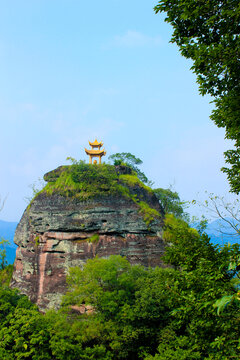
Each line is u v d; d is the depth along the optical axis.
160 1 11.10
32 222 56.00
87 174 56.91
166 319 34.38
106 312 34.25
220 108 11.49
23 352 27.72
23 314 30.80
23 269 55.34
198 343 10.19
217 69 10.29
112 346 31.31
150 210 55.31
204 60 10.15
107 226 52.47
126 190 57.38
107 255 50.19
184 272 10.59
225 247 9.11
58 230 53.56
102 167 59.69
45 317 31.77
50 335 29.19
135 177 62.38
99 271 35.94
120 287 36.53
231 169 12.19
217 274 8.88
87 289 34.72
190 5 10.28
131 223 53.03
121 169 63.25
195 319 9.75
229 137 11.86
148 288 34.41
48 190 57.75
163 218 56.97
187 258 10.71
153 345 34.38
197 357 20.33
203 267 9.43
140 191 59.50
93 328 31.55
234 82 10.71
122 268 39.66
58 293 48.66
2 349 26.81
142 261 50.19
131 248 51.09
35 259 53.84
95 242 51.88
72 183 56.75
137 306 32.97
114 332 32.00
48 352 29.72
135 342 33.66
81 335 31.41
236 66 10.02
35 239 55.69
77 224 53.12
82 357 29.31
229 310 8.77
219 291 8.30
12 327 28.56
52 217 54.34
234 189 11.97
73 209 54.31
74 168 58.53
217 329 9.28
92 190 54.91
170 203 70.44
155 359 23.45
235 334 8.67
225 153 12.51
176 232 12.41
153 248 51.41
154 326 34.25
